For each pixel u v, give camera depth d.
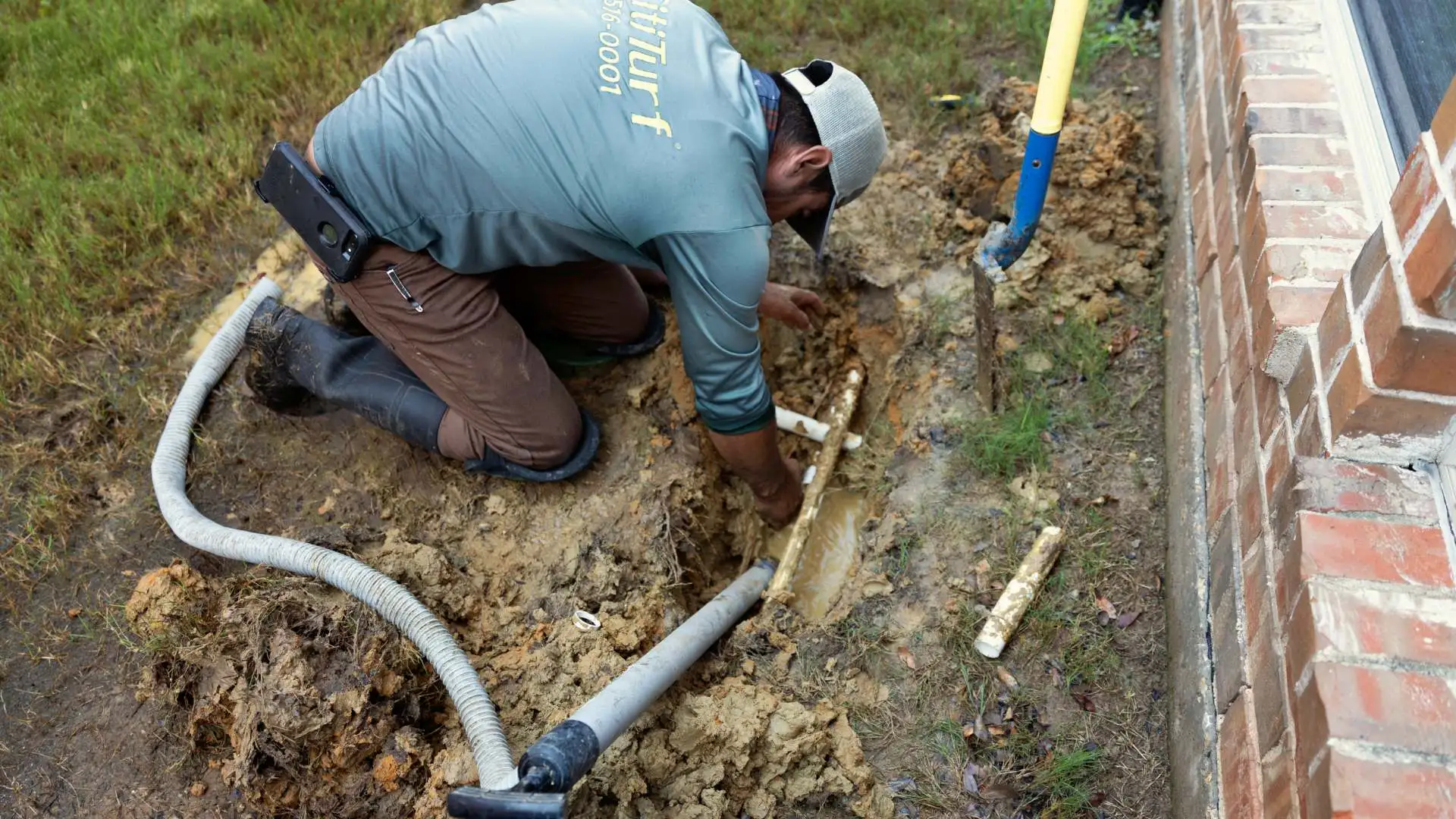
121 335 2.76
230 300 2.88
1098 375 2.46
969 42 3.36
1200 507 1.98
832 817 1.89
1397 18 1.93
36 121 3.29
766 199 1.89
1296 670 1.36
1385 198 1.79
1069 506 2.25
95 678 2.14
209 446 2.49
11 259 2.85
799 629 2.19
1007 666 2.04
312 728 1.77
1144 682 2.00
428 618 1.92
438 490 2.40
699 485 2.42
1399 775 1.18
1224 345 2.01
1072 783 1.88
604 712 1.62
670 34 1.80
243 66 3.44
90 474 2.47
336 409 2.56
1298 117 2.02
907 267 2.74
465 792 1.35
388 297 2.03
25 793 1.99
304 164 1.88
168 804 1.95
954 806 1.88
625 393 2.56
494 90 1.78
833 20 3.43
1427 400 1.32
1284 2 2.30
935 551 2.22
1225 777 1.59
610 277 2.42
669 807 1.86
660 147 1.71
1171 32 3.05
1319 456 1.48
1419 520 1.39
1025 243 2.13
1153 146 2.87
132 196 3.04
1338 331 1.47
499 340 2.14
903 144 3.01
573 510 2.34
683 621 2.19
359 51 3.58
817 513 2.57
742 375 1.96
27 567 2.31
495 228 1.88
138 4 3.67
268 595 1.94
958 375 2.52
